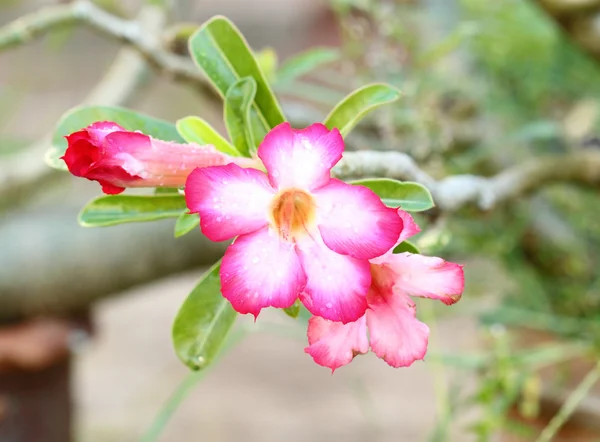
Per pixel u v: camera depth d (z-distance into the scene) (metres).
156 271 0.77
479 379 0.64
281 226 0.28
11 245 0.75
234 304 0.27
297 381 1.56
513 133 0.71
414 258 0.29
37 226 0.77
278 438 1.36
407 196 0.33
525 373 0.58
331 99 0.69
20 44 0.54
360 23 0.74
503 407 0.57
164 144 0.29
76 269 0.75
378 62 0.77
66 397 0.79
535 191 0.63
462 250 0.74
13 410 0.74
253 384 1.55
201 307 0.35
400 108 0.74
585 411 0.63
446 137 0.70
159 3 0.69
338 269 0.28
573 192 0.77
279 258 0.28
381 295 0.29
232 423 1.42
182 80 0.54
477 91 0.80
